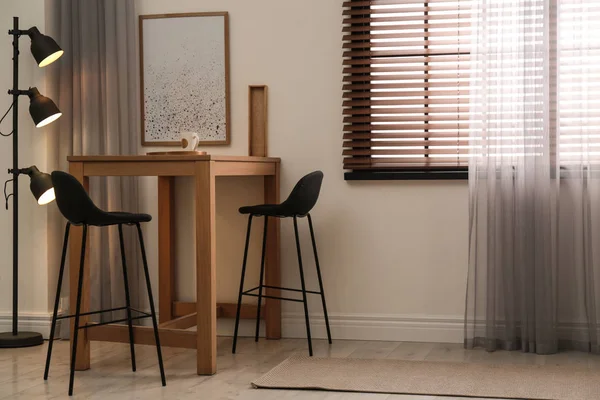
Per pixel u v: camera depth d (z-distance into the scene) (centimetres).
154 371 394
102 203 473
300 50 467
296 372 382
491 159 431
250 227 451
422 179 451
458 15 446
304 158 468
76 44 474
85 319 399
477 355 420
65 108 474
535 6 423
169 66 481
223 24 475
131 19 477
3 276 483
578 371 381
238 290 480
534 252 426
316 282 469
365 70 456
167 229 475
